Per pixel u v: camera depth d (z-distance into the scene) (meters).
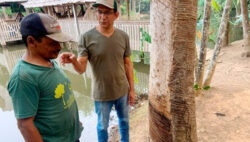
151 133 1.97
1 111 4.86
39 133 1.14
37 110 1.16
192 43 1.48
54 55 1.20
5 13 15.02
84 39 1.85
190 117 1.66
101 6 1.70
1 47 14.54
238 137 2.30
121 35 1.96
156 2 1.49
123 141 2.34
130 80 2.22
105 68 1.88
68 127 1.37
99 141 2.23
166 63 1.56
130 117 3.28
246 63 4.77
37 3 11.87
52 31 1.09
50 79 1.17
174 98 1.61
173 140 1.74
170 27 1.44
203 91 3.56
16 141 3.49
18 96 1.05
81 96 5.61
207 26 3.03
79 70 1.73
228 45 6.74
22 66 1.07
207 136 2.39
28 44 1.10
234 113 2.79
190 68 1.53
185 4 1.37
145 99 4.16
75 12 9.88
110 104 2.05
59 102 1.25
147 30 6.71
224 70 4.54
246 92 3.33
